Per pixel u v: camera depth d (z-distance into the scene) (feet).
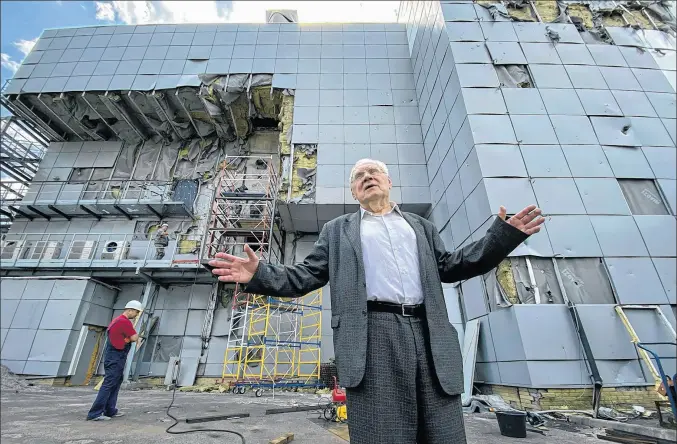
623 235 20.89
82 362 34.12
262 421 14.20
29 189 44.34
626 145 23.61
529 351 18.04
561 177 22.47
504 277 20.39
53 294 34.63
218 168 46.39
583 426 14.10
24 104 42.80
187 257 39.27
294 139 37.76
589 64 26.84
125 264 37.45
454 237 27.25
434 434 3.36
